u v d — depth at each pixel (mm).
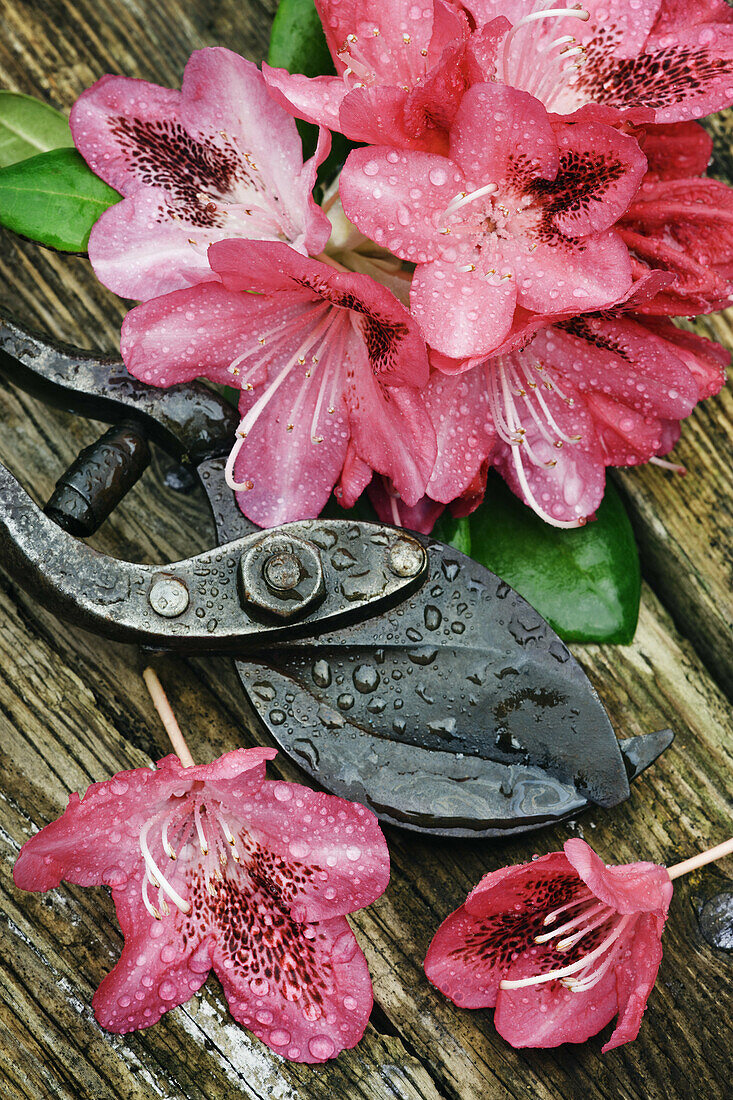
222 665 599
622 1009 573
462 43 549
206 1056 578
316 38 592
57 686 596
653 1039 587
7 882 584
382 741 579
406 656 582
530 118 555
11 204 587
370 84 572
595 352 584
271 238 588
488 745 581
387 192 562
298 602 573
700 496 627
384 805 576
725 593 622
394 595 579
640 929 571
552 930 575
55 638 598
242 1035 580
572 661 583
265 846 571
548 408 593
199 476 588
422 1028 583
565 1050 584
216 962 570
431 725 580
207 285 568
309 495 585
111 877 568
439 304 565
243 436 577
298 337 585
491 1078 581
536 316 563
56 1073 576
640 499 626
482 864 592
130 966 566
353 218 562
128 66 638
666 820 601
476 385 585
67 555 573
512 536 608
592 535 608
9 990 579
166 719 586
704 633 621
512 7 570
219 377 581
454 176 564
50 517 577
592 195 565
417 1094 579
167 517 609
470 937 570
